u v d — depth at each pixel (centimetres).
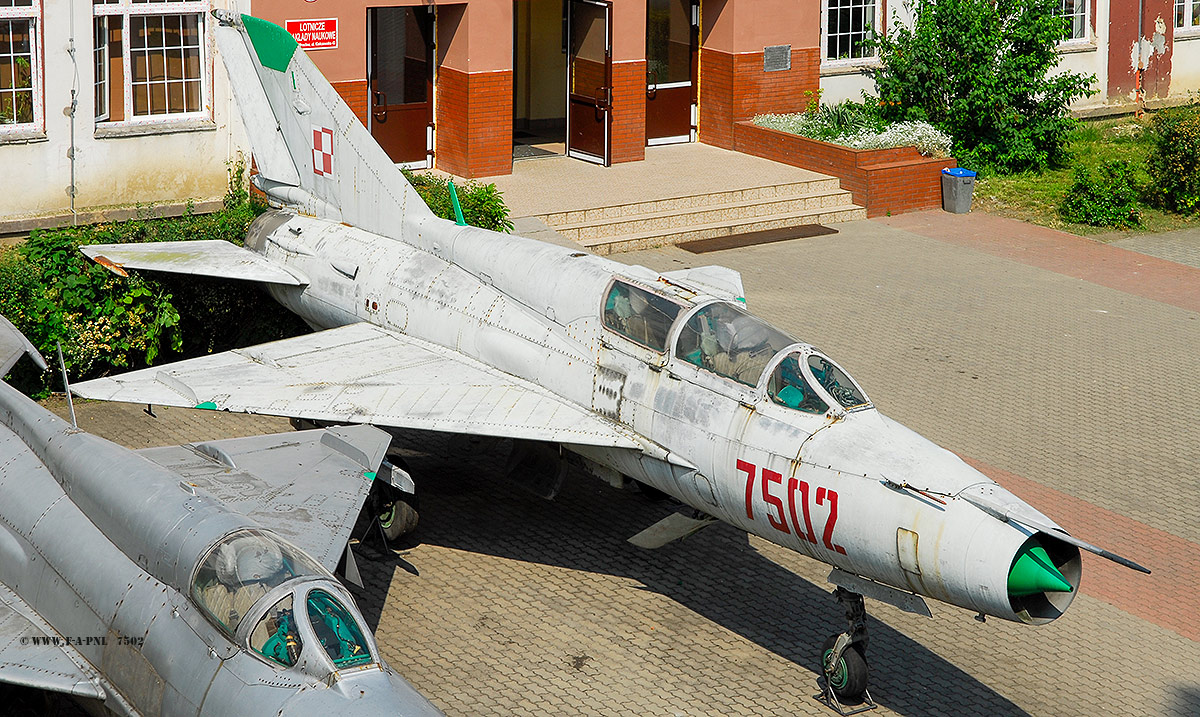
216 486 991
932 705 933
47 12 1736
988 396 1509
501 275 1193
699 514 1070
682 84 2522
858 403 952
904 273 1981
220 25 1438
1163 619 1064
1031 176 2567
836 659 923
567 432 1034
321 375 1150
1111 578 1123
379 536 1127
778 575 1123
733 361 987
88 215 1819
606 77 2261
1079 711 930
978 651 1012
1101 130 2927
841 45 2645
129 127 1841
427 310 1234
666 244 2077
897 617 1061
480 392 1109
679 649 995
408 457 1334
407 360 1189
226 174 1939
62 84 1767
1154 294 1923
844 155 2294
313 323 1388
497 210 1736
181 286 1450
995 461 1334
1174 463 1347
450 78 2184
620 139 2336
